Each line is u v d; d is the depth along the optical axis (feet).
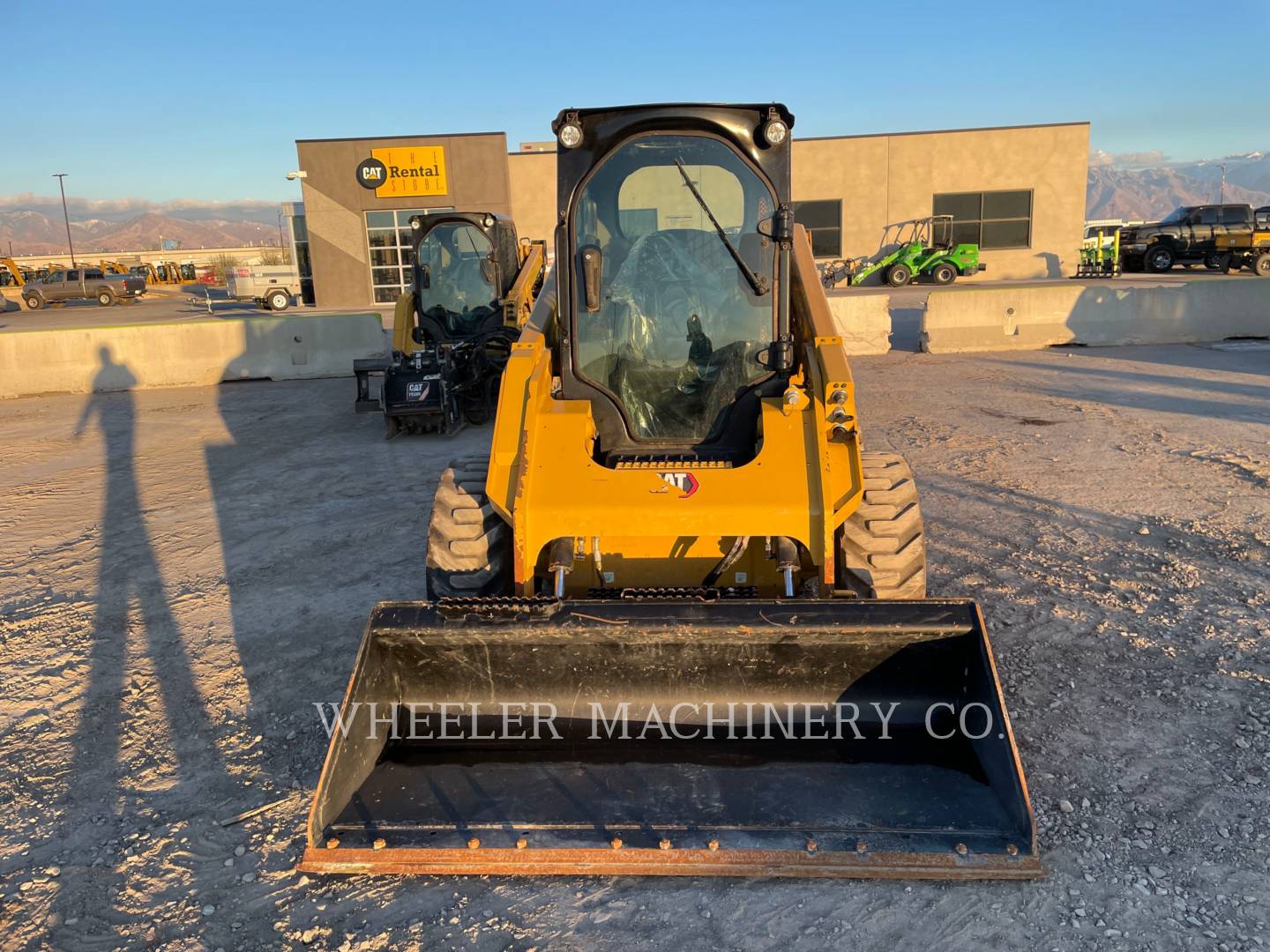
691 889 10.55
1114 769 12.44
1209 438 29.27
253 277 103.91
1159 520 21.90
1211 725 13.39
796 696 11.90
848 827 10.30
